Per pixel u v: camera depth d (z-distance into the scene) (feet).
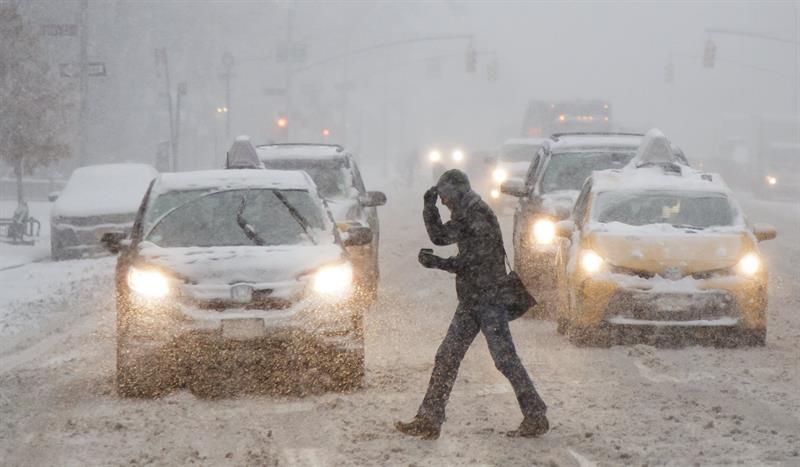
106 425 70.49
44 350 101.65
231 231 84.74
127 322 77.61
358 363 78.95
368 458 62.39
